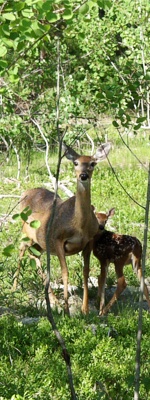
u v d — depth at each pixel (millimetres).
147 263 14211
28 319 10969
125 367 8539
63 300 12594
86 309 11727
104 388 8031
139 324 6828
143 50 24891
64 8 7535
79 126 20578
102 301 11797
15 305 11469
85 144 25250
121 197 19516
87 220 11633
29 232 12516
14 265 12836
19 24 7469
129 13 25188
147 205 7059
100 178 21672
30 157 24469
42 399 7715
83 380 8164
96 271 14062
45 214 12164
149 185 7074
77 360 8938
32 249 7625
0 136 22344
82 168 11477
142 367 8688
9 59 8734
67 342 9602
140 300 6887
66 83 19953
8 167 23047
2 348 9352
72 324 10367
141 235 16188
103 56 23047
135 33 25172
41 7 7352
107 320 11023
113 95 8188
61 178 21781
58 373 8430
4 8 7594
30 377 8211
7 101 20109
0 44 7574
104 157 11695
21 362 8906
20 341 9695
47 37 8758
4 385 7996
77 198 11594
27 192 12906
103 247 12023
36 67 20109
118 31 25094
